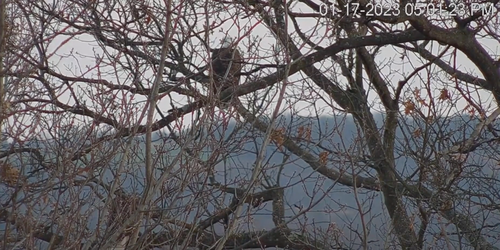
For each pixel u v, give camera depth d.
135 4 5.98
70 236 4.96
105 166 5.10
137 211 4.97
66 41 5.20
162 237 5.45
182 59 6.49
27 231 4.82
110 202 5.07
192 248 5.69
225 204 6.23
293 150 7.07
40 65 5.07
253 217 6.81
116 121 5.23
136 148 5.46
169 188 5.32
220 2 5.91
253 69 6.67
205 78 5.85
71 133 5.20
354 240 7.86
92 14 5.80
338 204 7.61
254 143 6.31
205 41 5.43
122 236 5.12
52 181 4.92
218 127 5.41
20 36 5.20
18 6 5.27
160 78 4.92
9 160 5.05
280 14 6.60
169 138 5.43
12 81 5.00
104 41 5.81
